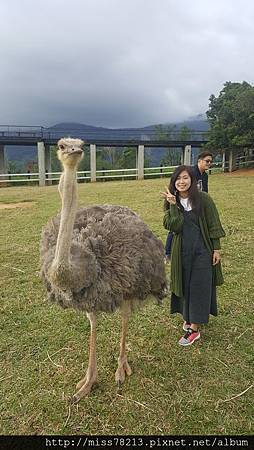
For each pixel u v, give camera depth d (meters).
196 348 3.66
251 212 9.10
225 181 17.19
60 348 3.72
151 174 24.20
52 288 3.04
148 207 10.27
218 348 3.66
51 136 24.00
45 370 3.42
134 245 3.03
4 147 23.81
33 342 3.83
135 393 3.13
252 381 3.23
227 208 9.65
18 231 8.08
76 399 3.05
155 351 3.64
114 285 2.88
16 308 4.51
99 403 3.04
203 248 3.47
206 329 3.96
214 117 25.69
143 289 3.09
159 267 3.24
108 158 41.34
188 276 3.53
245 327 3.99
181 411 2.95
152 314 4.30
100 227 3.08
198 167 5.04
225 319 4.14
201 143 26.28
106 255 2.91
